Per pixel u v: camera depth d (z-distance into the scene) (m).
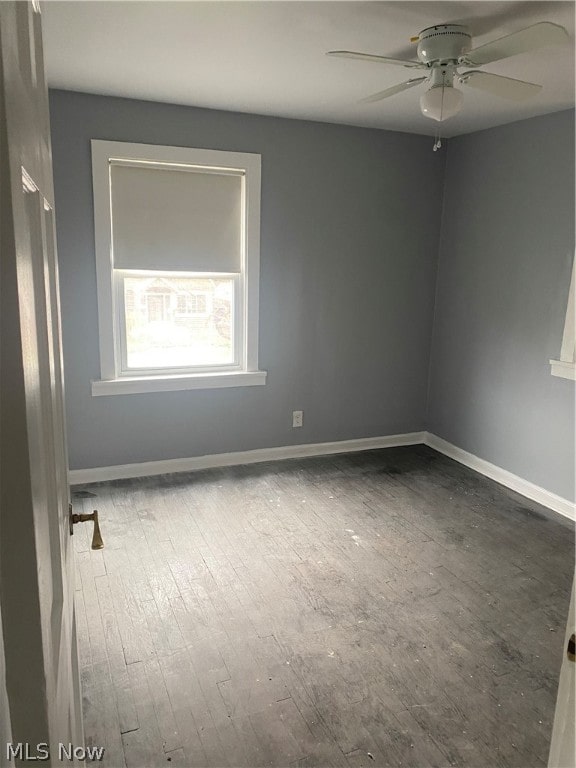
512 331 3.66
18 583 0.51
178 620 2.33
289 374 4.04
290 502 3.43
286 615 2.38
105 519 3.14
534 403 3.54
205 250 3.64
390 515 3.30
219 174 3.58
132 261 3.49
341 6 2.00
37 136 0.78
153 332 3.68
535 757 1.75
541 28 1.75
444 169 4.18
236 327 3.87
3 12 0.48
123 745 1.76
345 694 1.98
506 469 3.79
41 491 0.61
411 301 4.31
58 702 0.74
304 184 3.78
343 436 4.33
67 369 3.46
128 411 3.64
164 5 2.01
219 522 3.15
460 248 4.09
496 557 2.87
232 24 2.16
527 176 3.48
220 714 1.88
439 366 4.39
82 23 2.16
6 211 0.47
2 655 0.47
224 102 3.29
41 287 0.74
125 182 3.38
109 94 3.18
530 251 3.49
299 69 2.67
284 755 1.74
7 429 0.49
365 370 4.28
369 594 2.54
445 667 2.11
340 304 4.08
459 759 1.74
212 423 3.89
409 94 3.06
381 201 4.03
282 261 3.84
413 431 4.55
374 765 1.72
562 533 3.12
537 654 2.19
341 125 3.79
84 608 2.39
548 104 3.11
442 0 1.95
